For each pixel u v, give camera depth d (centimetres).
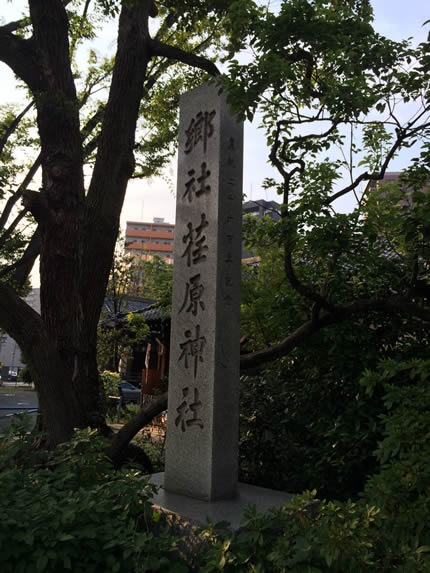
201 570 259
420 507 226
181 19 600
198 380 376
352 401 448
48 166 565
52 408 488
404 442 242
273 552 232
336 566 215
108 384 1267
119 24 638
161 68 827
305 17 331
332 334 466
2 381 3881
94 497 293
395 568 214
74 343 543
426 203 347
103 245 589
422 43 341
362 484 432
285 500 359
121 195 613
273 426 497
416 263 407
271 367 549
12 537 249
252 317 563
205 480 354
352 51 338
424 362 267
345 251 427
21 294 842
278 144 413
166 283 693
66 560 246
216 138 399
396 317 475
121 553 271
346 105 356
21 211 908
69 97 587
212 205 392
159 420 984
